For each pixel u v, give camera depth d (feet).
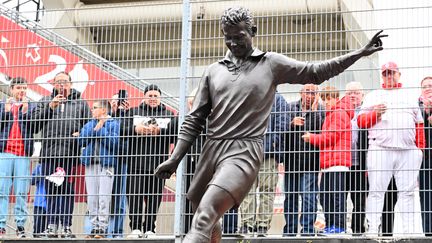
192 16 36.40
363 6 36.17
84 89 35.65
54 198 33.35
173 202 34.50
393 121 31.07
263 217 31.63
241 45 20.63
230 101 20.35
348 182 30.94
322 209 30.96
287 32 34.37
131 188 32.73
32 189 33.83
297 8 37.45
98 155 33.04
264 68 20.66
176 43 36.06
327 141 31.27
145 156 32.76
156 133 32.81
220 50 34.30
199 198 20.59
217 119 20.44
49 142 33.68
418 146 30.94
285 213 31.19
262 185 31.68
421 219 30.40
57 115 33.86
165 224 34.04
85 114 33.73
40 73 36.58
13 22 37.86
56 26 41.16
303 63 20.65
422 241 29.35
